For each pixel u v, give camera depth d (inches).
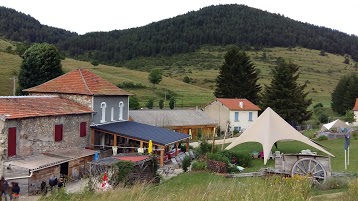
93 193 649.0
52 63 3090.6
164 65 7111.2
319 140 1768.0
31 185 997.8
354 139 1723.7
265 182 501.4
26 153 1109.1
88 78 1600.6
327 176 829.8
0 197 872.9
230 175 960.3
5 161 1019.9
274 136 1237.1
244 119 2529.5
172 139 1478.8
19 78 3048.7
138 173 1025.5
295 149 1545.3
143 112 2215.8
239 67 3034.0
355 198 529.0
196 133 2313.0
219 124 2532.0
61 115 1263.5
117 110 1616.6
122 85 3946.9
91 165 1061.1
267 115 1282.0
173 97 3683.6
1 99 1159.6
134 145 1520.7
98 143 1475.1
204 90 4554.6
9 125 1037.8
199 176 988.6
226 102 2546.8
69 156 1184.8
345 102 3622.0
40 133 1167.6
